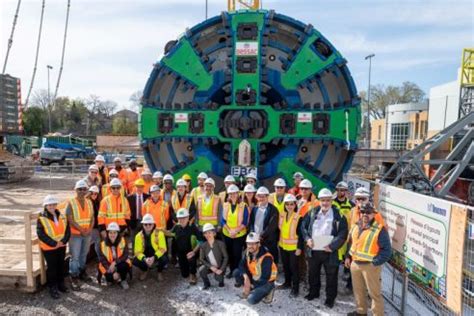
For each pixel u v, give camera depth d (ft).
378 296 13.83
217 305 15.30
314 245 15.44
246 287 15.74
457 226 11.31
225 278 18.24
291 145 19.34
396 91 179.83
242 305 15.29
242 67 18.85
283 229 16.67
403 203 14.62
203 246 16.98
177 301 15.70
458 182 32.22
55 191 48.98
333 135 18.74
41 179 61.82
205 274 16.92
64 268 17.26
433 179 25.93
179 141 19.63
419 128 111.24
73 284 17.20
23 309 15.07
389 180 37.37
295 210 16.55
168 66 19.19
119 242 17.17
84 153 89.30
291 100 19.10
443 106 90.38
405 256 14.47
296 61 18.84
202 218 18.88
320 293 16.78
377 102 180.86
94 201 20.08
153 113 19.62
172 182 19.58
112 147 130.11
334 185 19.21
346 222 15.42
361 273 14.12
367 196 13.78
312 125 18.81
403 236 14.64
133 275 18.71
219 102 19.95
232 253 18.34
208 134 19.29
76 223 17.26
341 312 14.94
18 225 28.02
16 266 17.24
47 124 199.21
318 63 18.69
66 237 16.40
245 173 18.85
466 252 11.69
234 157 19.39
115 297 16.15
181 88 19.81
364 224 13.87
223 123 19.30
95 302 15.70
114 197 18.78
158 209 19.21
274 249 17.62
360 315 14.33
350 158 18.75
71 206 17.46
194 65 19.33
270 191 19.66
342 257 16.31
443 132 24.82
